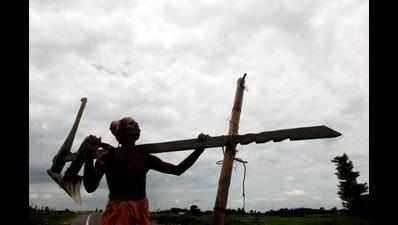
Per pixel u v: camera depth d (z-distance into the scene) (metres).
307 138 2.94
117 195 3.10
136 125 3.22
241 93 3.95
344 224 34.38
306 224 37.41
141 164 3.18
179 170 3.32
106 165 3.15
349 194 44.34
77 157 3.21
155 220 38.31
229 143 3.21
